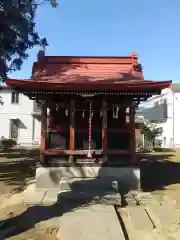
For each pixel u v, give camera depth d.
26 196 10.05
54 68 12.73
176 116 32.72
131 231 6.97
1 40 11.59
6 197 10.23
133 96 11.25
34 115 32.97
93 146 11.92
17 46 12.29
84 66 12.84
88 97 11.51
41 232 6.79
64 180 10.55
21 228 7.05
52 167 11.38
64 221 7.38
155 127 30.97
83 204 8.84
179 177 14.21
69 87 10.54
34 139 33.06
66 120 12.12
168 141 32.94
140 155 24.81
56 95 11.54
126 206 9.02
